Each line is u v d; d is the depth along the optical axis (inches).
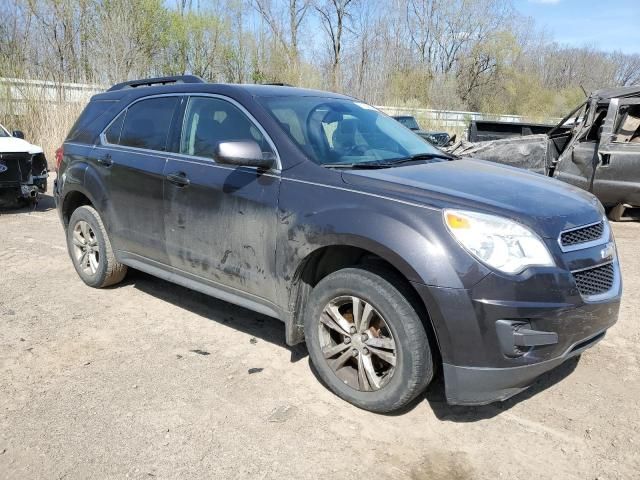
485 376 107.4
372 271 117.6
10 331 162.9
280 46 1055.6
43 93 546.0
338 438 114.2
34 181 328.5
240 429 116.9
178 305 184.5
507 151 355.3
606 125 319.6
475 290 104.7
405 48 1254.9
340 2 1262.3
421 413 123.1
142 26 812.0
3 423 118.2
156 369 141.5
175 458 107.7
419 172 131.9
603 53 1985.7
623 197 317.4
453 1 1375.5
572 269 109.8
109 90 202.7
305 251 124.8
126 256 179.8
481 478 103.3
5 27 611.2
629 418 121.4
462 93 1444.4
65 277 211.3
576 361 147.3
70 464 105.8
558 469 105.6
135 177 167.3
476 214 108.9
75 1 702.5
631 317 176.2
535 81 1459.2
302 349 153.5
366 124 159.8
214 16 975.6
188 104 161.0
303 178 128.9
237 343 156.9
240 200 138.1
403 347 113.2
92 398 127.7
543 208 114.7
